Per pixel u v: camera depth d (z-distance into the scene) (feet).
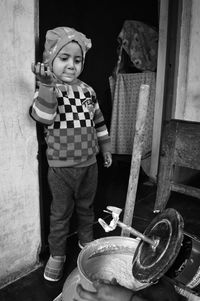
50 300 5.03
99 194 9.14
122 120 9.73
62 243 5.49
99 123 5.87
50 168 5.28
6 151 4.78
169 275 3.41
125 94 9.61
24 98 4.82
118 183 9.97
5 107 4.61
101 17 8.86
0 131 4.63
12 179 4.97
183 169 10.06
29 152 5.11
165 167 8.06
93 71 9.34
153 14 10.62
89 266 4.07
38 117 4.58
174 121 7.77
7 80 4.54
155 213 8.23
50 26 7.32
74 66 5.00
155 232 3.31
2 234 5.06
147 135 9.95
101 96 9.97
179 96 9.34
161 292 2.78
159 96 9.65
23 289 5.24
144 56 9.50
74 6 7.87
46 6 7.13
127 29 9.29
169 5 8.75
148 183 10.24
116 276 4.15
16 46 4.54
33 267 5.73
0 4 4.24
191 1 8.45
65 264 5.93
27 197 5.28
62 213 5.44
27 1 4.55
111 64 9.84
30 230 5.49
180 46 8.99
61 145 5.04
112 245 4.29
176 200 9.19
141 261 3.17
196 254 3.41
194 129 7.45
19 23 4.51
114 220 3.46
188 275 3.35
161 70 9.45
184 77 9.12
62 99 4.97
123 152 9.95
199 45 8.58
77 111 5.08
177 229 2.95
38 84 4.79
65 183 5.30
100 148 6.10
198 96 8.96
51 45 4.84
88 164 5.39
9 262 5.29
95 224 7.43
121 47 9.45
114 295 2.56
